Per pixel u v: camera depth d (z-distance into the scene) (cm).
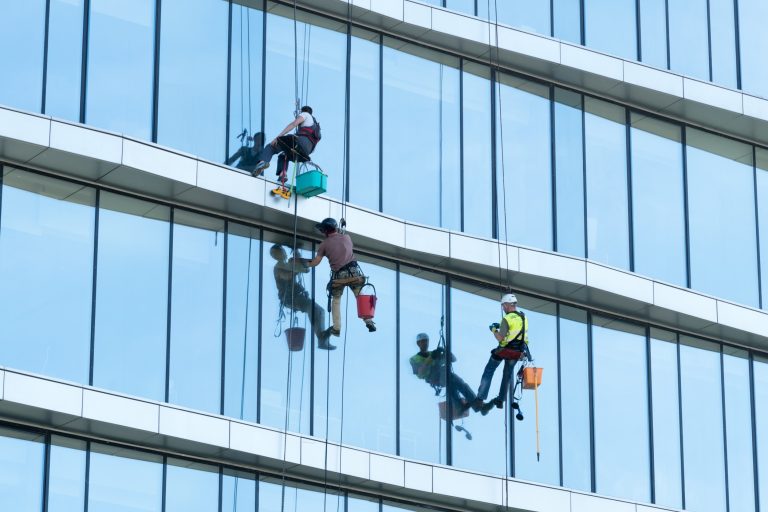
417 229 7269
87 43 6731
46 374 6450
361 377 7100
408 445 7156
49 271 6556
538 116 7850
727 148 8431
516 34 7719
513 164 7706
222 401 6775
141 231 6769
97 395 6412
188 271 6825
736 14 8519
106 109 6719
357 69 7356
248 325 6894
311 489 6975
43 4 6675
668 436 7869
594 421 7681
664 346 8000
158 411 6525
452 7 7688
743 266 8288
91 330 6581
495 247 7444
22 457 6406
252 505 6812
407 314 7300
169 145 6812
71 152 6500
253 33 7106
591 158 7962
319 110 7206
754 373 8231
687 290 7931
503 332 7200
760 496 8031
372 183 7281
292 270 7050
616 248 7925
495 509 7312
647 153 8150
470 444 7312
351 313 7144
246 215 6950
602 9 8131
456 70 7650
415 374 7244
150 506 6606
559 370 7669
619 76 7944
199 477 6738
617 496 7644
